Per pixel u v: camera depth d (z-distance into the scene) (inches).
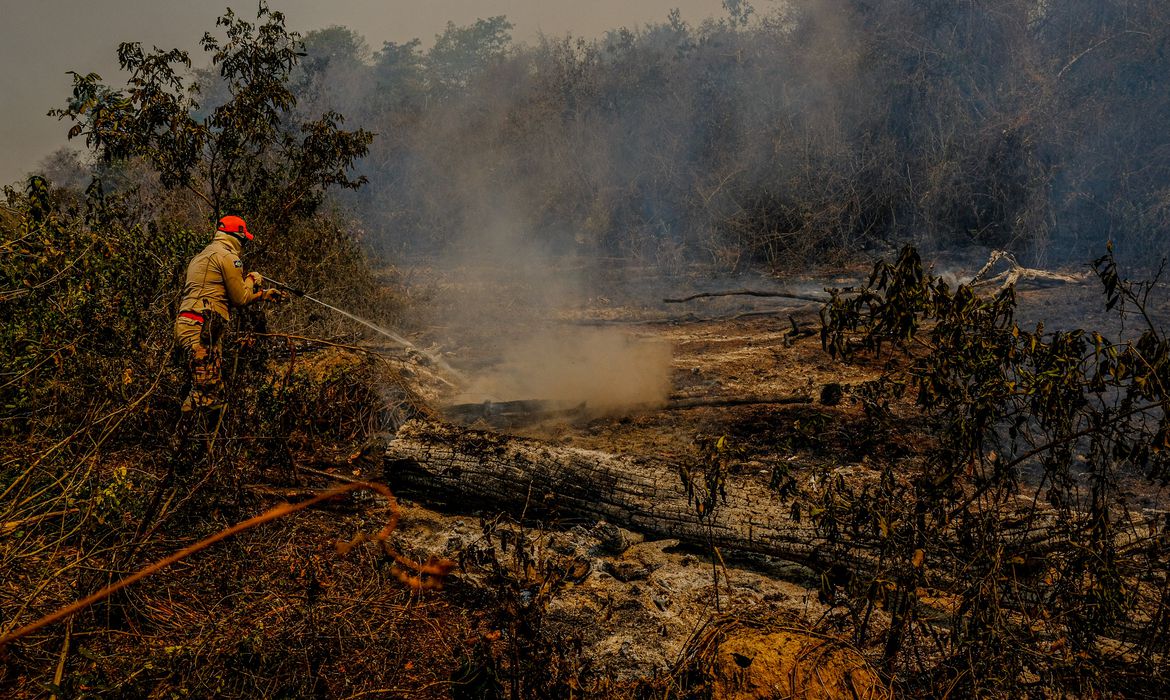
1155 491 159.8
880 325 117.3
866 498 118.0
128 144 240.5
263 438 154.6
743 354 289.1
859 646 110.3
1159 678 105.7
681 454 193.3
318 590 125.3
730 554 149.5
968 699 104.3
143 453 152.5
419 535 158.7
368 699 110.6
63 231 168.2
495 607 130.8
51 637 107.0
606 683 108.5
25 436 149.9
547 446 170.9
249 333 161.9
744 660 98.7
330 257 341.4
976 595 105.2
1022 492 159.0
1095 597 106.5
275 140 283.3
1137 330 274.2
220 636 112.0
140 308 181.2
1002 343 112.7
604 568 145.3
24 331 157.4
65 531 130.0
